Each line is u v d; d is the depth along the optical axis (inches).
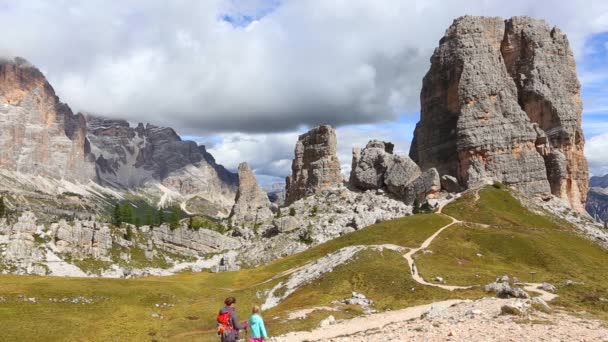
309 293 4013.3
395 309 3189.0
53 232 7755.9
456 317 1793.8
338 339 1539.1
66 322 3206.2
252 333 1336.1
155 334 3088.1
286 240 7711.6
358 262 4475.9
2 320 3115.2
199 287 4918.8
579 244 5836.6
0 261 6825.8
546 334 1320.1
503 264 4889.3
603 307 2903.5
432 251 4970.5
